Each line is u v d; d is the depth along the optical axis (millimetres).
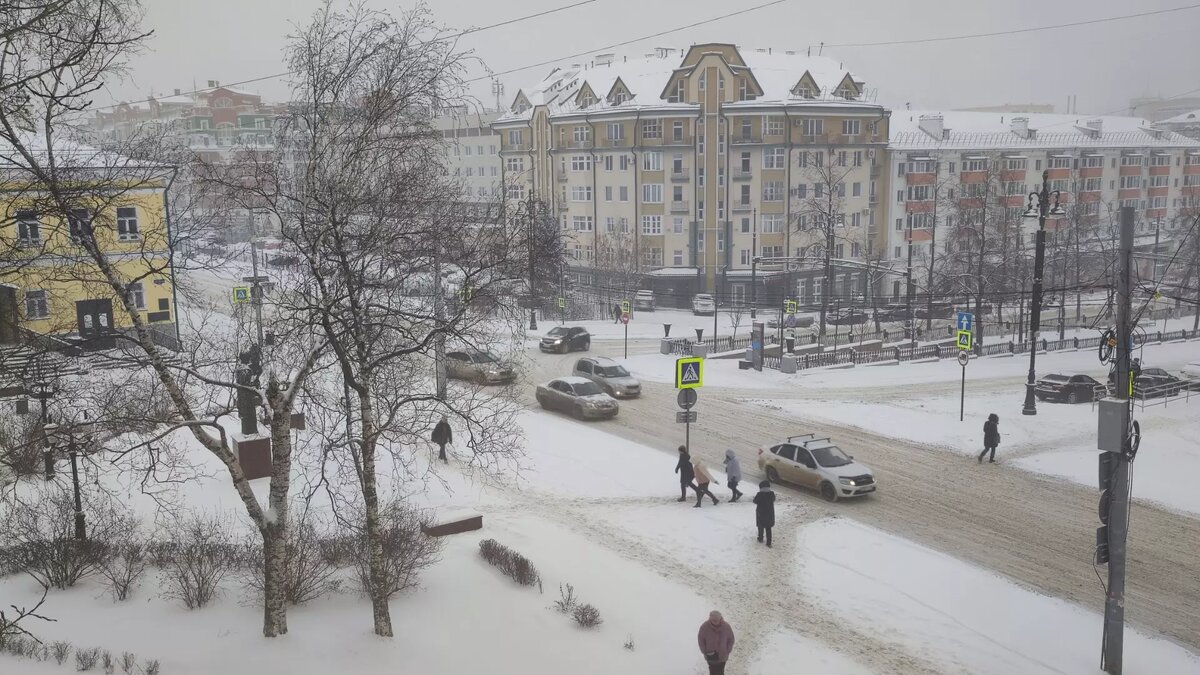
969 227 62844
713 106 68938
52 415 15352
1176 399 31656
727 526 18594
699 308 65375
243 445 19812
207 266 13727
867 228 72812
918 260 76875
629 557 16688
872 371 38656
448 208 12352
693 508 19859
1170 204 99188
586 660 12031
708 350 44156
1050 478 22500
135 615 12070
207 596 12508
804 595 15094
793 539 17891
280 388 11805
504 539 17016
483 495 20266
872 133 73375
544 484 21391
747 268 71000
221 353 18203
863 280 74750
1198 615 14586
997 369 40156
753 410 30406
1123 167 93562
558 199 77438
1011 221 72938
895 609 14586
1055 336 57094
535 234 18375
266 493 18672
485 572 14898
